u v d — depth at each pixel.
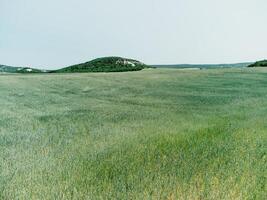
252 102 14.16
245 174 4.73
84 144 6.52
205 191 4.12
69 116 10.55
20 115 10.77
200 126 8.42
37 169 4.95
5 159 5.51
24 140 6.97
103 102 14.77
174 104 13.76
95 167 5.00
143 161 5.27
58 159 5.46
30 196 3.99
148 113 11.06
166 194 4.02
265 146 6.34
